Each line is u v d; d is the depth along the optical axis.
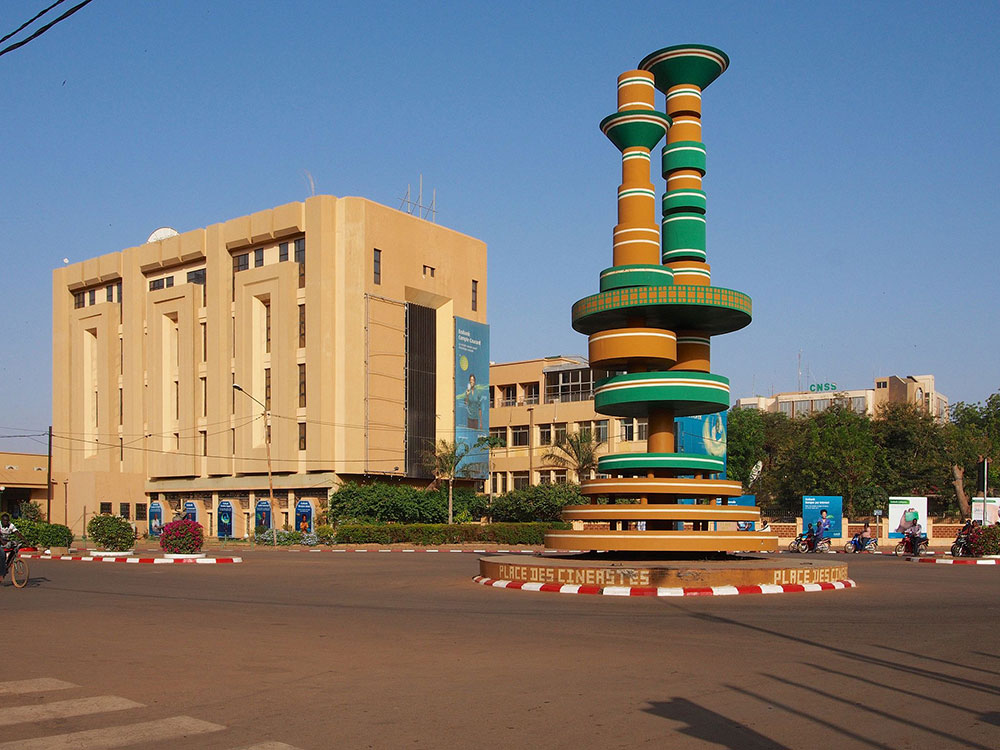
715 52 24.69
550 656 11.34
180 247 67.94
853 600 18.66
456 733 7.59
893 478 73.81
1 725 7.83
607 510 22.81
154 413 69.00
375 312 60.25
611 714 8.27
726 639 12.88
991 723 8.03
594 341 24.34
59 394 76.94
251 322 62.84
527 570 21.89
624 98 24.69
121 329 73.81
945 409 102.25
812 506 52.81
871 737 7.54
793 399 114.25
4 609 16.92
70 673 10.17
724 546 22.48
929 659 11.27
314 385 58.88
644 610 16.67
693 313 23.73
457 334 66.56
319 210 59.66
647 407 24.56
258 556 40.53
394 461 61.19
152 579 25.33
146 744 7.24
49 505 67.06
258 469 61.84
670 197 24.81
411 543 54.25
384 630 13.77
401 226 62.88
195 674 10.11
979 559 34.88
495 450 79.06
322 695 9.03
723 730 7.73
